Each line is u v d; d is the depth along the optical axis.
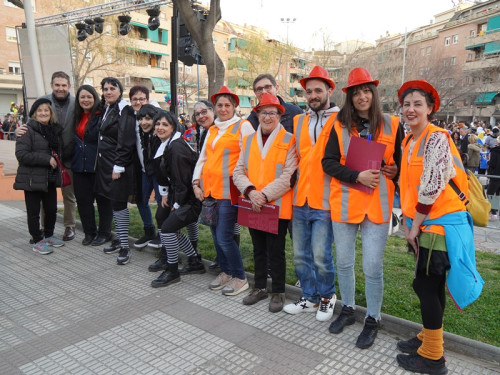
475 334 3.09
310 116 3.36
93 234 5.58
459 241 2.46
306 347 3.03
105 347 3.06
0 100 33.00
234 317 3.53
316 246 3.27
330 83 3.24
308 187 3.28
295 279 4.24
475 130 21.08
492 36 40.66
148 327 3.36
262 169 3.46
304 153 3.31
